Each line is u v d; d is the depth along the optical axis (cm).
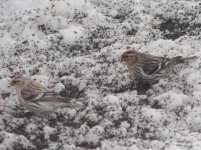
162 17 1766
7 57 1586
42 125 1252
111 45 1603
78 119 1293
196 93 1333
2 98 1396
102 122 1268
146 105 1327
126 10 1800
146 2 1817
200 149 1115
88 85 1425
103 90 1405
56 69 1513
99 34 1681
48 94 1277
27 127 1246
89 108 1316
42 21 1722
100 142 1193
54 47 1633
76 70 1503
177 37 1672
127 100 1347
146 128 1241
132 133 1223
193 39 1612
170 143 1154
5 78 1459
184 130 1211
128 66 1432
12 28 1719
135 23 1720
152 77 1410
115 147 1148
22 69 1512
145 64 1408
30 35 1664
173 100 1321
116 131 1225
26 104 1293
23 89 1291
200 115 1261
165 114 1272
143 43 1611
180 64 1474
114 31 1692
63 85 1420
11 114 1327
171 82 1413
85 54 1603
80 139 1211
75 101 1350
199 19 1728
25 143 1194
